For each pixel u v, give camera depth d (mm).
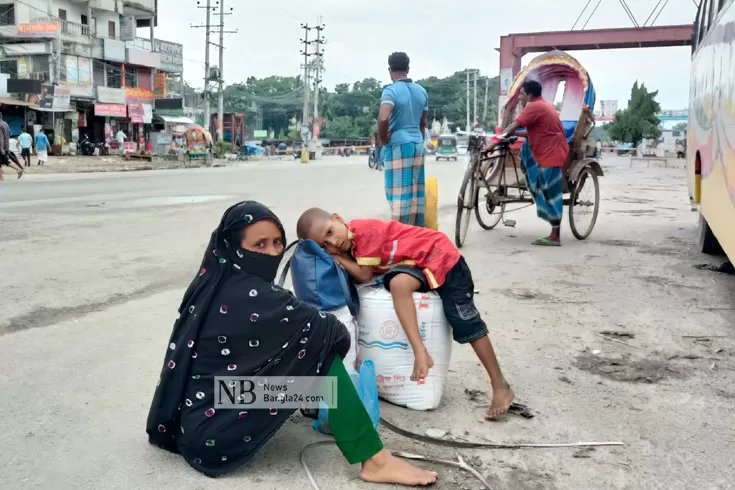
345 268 3193
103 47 38562
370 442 2590
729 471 2711
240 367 2553
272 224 2570
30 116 34625
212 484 2562
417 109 5980
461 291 3174
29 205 11562
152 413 2688
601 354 4078
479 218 8883
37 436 2902
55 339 4152
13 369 3645
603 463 2768
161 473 2635
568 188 7879
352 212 10945
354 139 85938
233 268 2564
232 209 2562
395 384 3248
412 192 6023
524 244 7879
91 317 4625
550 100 9484
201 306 2561
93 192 14523
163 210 10859
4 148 18375
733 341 4336
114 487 2527
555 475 2674
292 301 2562
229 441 2572
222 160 42969
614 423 3139
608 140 67438
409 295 3098
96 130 39344
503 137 7375
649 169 28656
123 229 8633
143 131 43344
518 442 2943
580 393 3488
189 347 2566
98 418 3090
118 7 42531
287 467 2703
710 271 6426
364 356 3273
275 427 2633
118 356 3869
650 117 57031
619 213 11328
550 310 5008
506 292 5535
